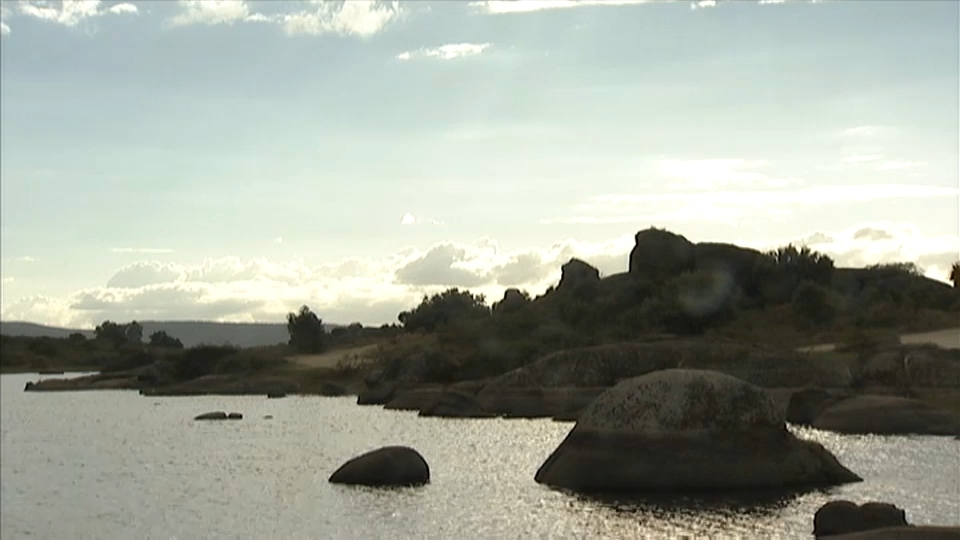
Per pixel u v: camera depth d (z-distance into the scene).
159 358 179.62
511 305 149.00
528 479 44.28
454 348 126.38
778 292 117.75
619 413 40.91
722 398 40.19
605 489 39.94
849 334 95.50
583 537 32.84
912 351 76.81
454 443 61.69
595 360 87.69
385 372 117.25
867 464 45.00
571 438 42.12
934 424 57.22
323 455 59.06
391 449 45.25
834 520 29.75
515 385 88.75
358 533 34.81
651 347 87.31
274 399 119.44
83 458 62.41
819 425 59.47
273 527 36.69
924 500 36.88
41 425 88.50
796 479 39.75
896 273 117.88
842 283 120.19
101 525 39.38
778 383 78.44
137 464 58.34
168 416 96.31
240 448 64.44
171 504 43.12
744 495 38.28
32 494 47.78
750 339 101.25
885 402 58.66
